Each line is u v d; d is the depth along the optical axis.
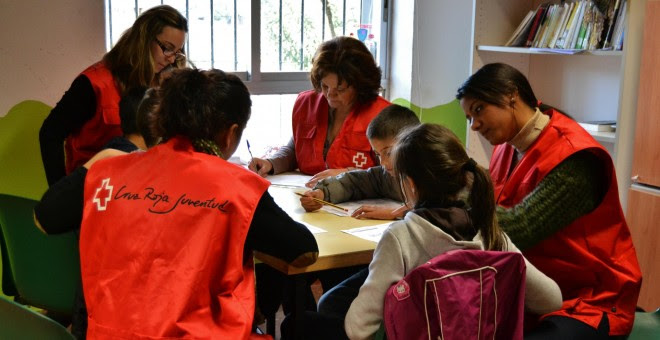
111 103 2.68
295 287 1.93
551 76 3.87
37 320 1.66
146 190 1.58
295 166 3.22
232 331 1.51
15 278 2.21
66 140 2.79
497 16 3.68
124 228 1.55
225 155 1.72
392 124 2.38
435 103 4.24
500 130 2.02
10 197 2.04
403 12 4.14
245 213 1.57
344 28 4.21
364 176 2.59
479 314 1.54
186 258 1.51
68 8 3.24
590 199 1.91
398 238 1.67
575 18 3.24
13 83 3.19
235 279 1.55
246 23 3.88
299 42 4.08
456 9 4.18
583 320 1.85
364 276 2.40
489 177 1.71
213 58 3.84
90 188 1.63
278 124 4.11
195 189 1.56
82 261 1.60
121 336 1.49
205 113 1.61
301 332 1.96
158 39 2.65
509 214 1.90
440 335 1.54
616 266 1.95
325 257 1.88
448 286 1.53
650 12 2.84
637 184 3.00
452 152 1.69
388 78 4.32
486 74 2.00
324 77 2.88
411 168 1.71
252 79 3.92
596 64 3.59
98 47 3.34
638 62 2.95
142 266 1.52
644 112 2.92
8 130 3.21
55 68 3.26
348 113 3.01
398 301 1.58
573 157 1.91
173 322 1.47
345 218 2.32
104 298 1.53
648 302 2.97
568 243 1.94
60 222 1.68
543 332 1.79
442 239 1.65
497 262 1.55
